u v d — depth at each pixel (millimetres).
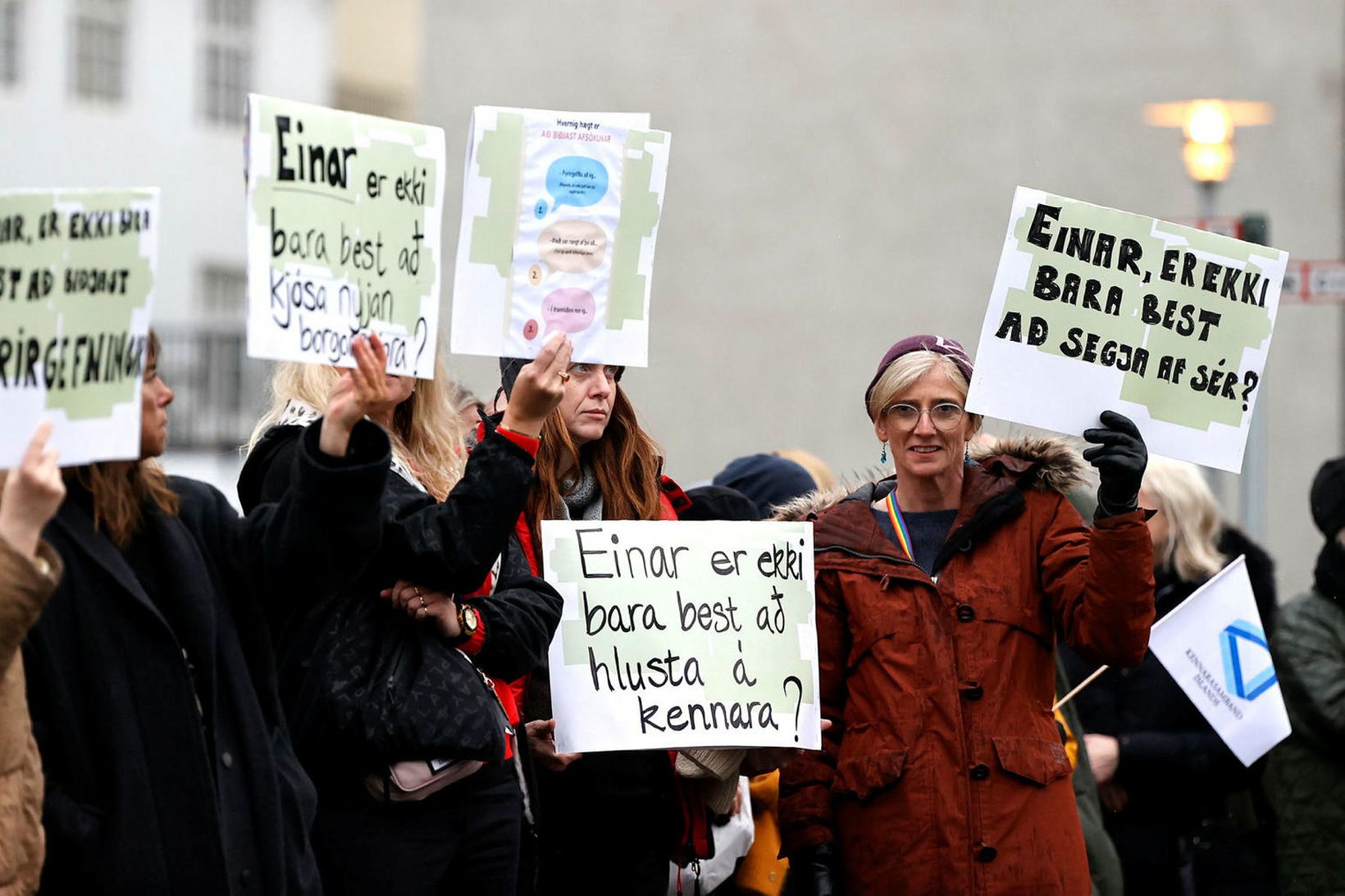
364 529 6656
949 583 9109
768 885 10859
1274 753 11742
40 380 6004
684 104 33062
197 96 42594
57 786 6203
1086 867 8992
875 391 9375
